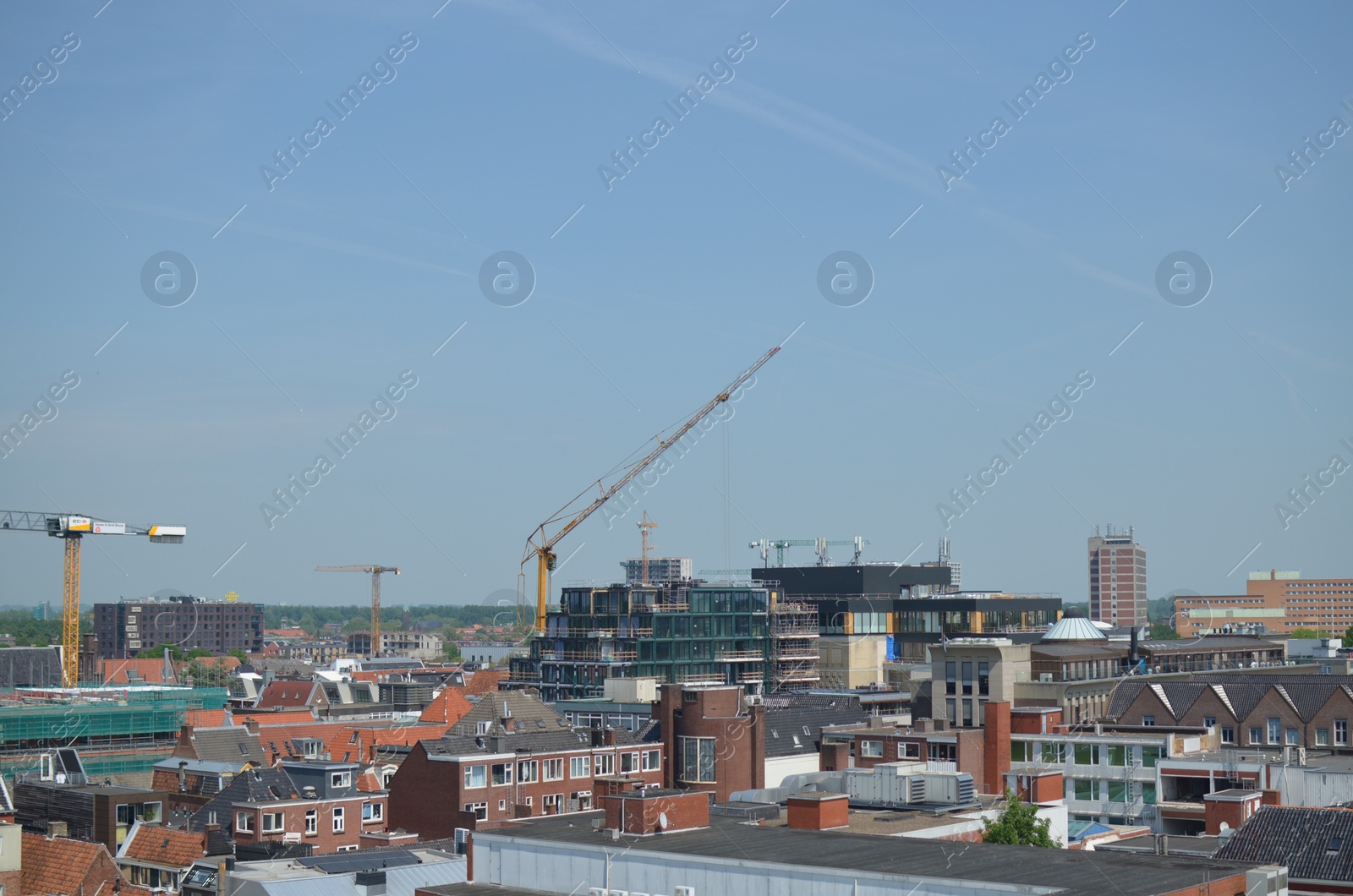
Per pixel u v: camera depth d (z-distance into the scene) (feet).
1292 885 304.09
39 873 428.56
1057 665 643.45
